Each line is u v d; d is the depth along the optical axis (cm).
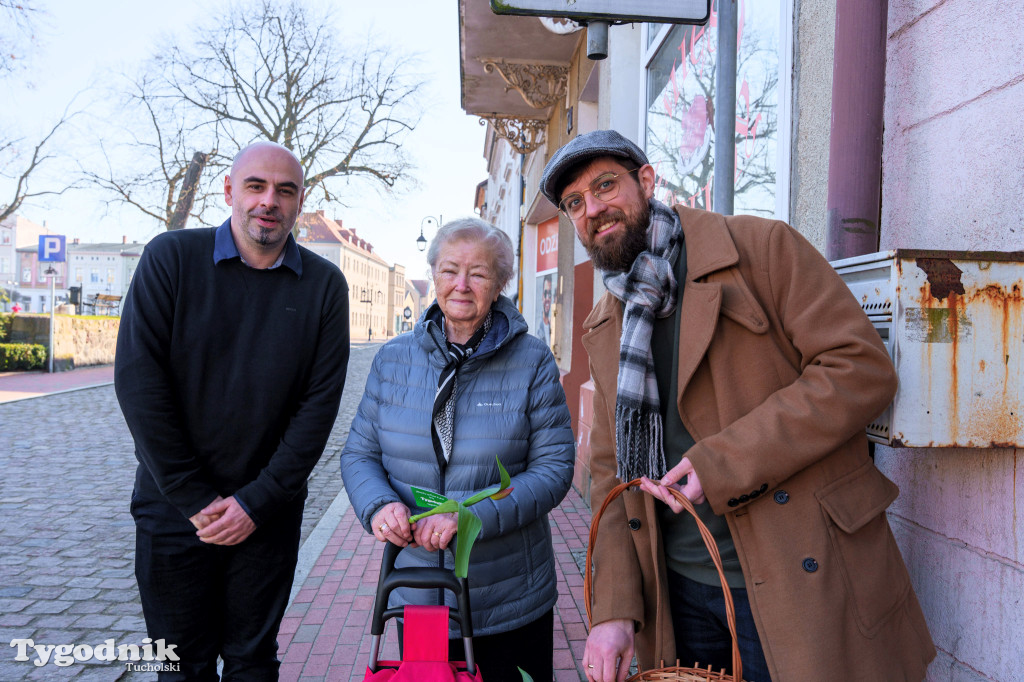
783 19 252
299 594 373
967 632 162
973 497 160
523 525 181
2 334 1842
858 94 186
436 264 187
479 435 184
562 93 789
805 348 138
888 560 141
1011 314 138
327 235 7406
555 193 168
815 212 228
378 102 2009
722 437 136
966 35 165
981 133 160
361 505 175
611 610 160
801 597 133
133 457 722
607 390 168
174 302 196
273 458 205
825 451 130
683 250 159
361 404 204
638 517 166
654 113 483
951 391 137
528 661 188
